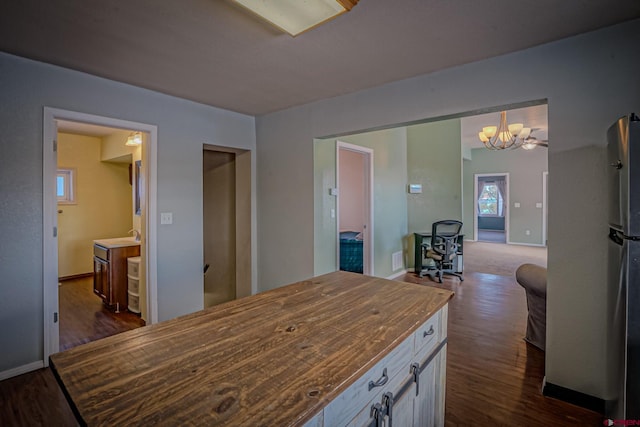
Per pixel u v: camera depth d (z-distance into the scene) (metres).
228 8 1.73
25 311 2.40
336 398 0.91
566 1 1.67
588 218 1.98
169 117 3.19
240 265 4.18
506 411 1.99
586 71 1.99
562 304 2.07
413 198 5.92
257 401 0.80
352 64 2.44
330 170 3.80
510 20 1.85
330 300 1.58
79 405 0.79
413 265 5.91
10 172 2.31
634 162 1.43
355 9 1.73
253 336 1.18
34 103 2.39
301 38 2.05
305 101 3.38
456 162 5.68
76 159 5.26
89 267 5.43
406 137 5.92
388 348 1.10
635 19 1.84
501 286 4.79
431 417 1.53
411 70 2.56
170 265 3.22
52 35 2.01
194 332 1.21
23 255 2.38
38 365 2.46
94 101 2.68
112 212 5.64
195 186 3.40
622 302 1.52
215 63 2.43
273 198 3.84
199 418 0.74
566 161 2.05
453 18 1.82
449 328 3.27
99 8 1.72
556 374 2.11
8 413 1.99
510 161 8.77
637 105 1.85
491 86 2.33
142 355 1.04
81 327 3.33
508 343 2.93
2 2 1.65
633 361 1.44
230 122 3.73
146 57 2.33
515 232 8.77
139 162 4.08
